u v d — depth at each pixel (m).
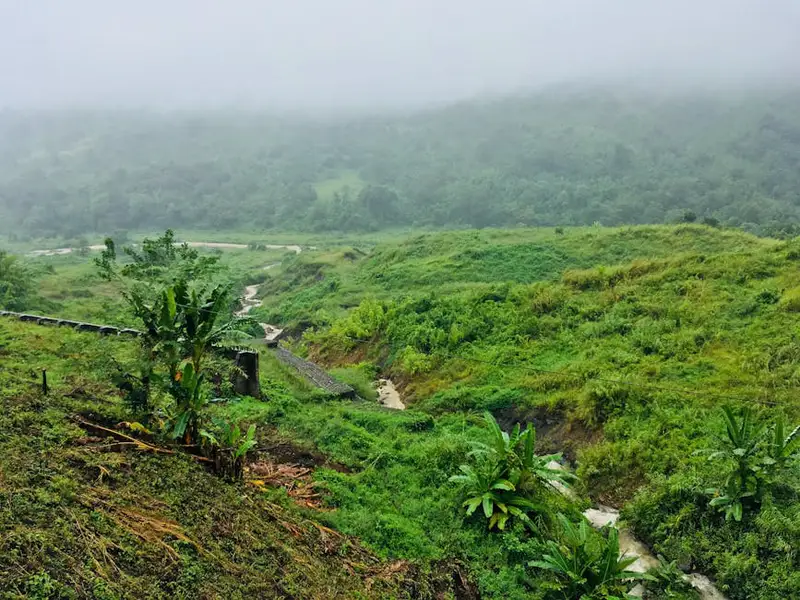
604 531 11.25
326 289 41.72
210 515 7.12
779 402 13.52
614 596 8.54
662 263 23.55
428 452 12.16
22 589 4.84
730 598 9.51
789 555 9.38
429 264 37.78
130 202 115.50
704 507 10.86
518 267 33.84
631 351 17.67
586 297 22.55
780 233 40.22
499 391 17.64
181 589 5.70
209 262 8.91
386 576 8.06
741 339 16.69
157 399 8.46
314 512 8.86
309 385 17.75
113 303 9.20
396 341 24.09
